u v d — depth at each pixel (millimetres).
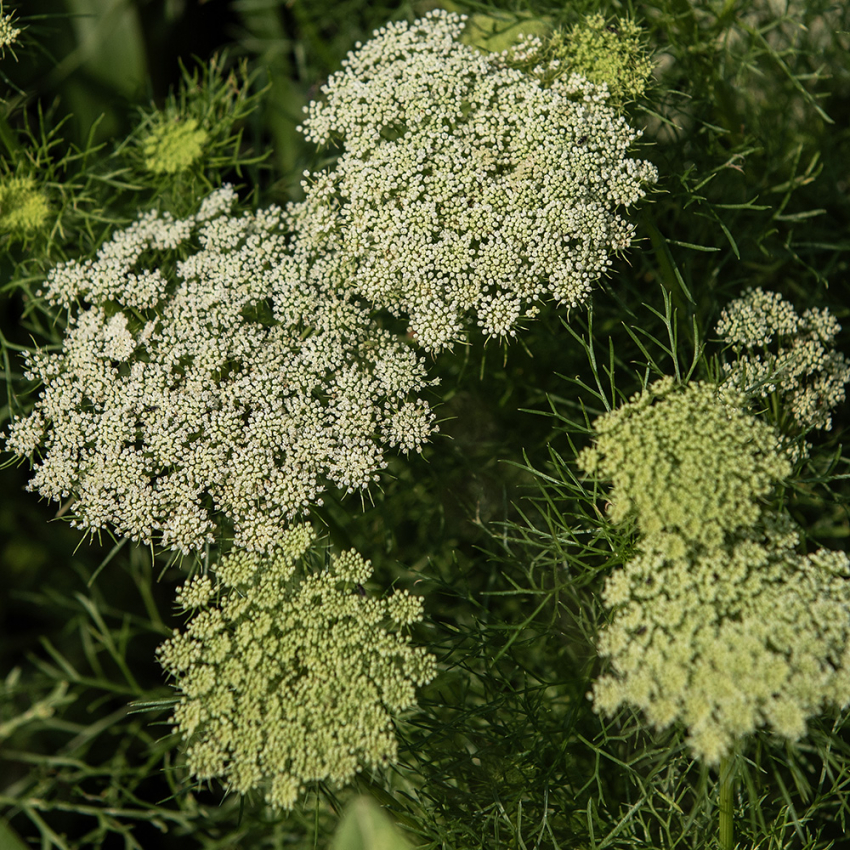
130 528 631
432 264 627
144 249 657
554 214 624
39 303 671
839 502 649
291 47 777
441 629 651
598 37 638
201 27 785
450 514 725
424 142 631
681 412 603
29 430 638
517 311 629
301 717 603
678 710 583
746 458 597
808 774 676
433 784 650
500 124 629
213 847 707
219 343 634
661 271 665
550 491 696
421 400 635
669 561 596
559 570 687
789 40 725
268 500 627
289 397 636
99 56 762
